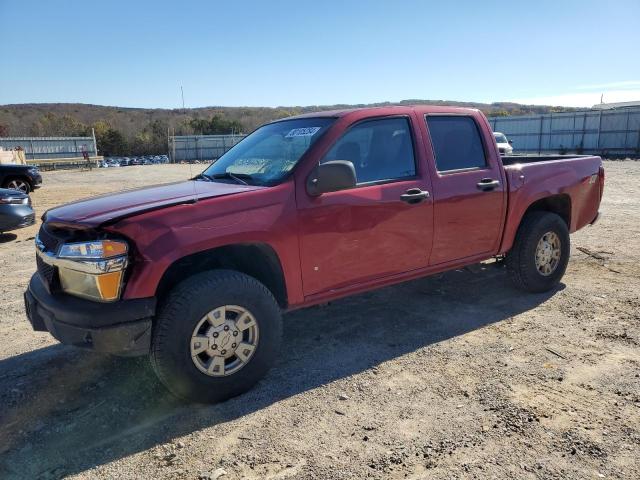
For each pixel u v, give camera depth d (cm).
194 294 304
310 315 481
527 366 361
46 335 450
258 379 339
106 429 300
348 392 334
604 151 3866
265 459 268
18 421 311
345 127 377
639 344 390
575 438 276
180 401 330
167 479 255
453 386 337
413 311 481
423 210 406
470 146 452
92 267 289
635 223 877
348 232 369
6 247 841
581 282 549
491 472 251
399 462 262
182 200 320
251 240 326
